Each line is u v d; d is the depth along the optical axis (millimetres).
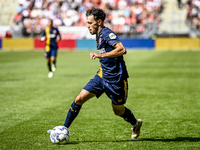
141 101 25672
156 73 45625
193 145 14383
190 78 40031
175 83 35844
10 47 108812
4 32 113062
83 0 121750
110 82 14102
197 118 19859
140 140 15281
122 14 113125
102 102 25359
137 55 81250
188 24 109688
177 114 21000
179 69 50500
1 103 24547
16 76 42594
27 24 116125
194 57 73562
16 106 23453
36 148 13852
